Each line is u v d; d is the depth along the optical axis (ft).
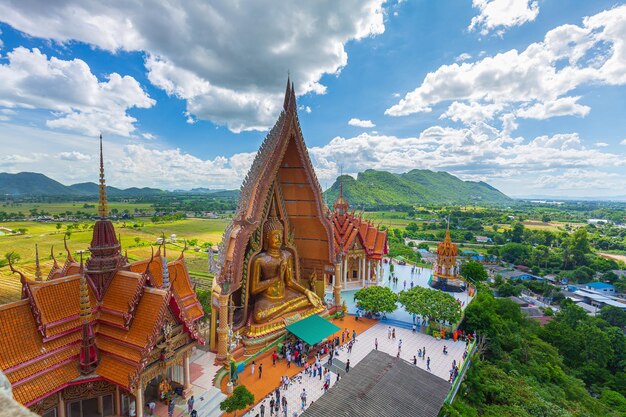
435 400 94.02
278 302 147.33
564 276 433.89
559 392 153.38
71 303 78.69
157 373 81.20
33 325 71.97
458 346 149.89
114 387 79.51
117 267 89.76
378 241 233.55
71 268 94.79
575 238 512.22
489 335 173.58
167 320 83.25
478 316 176.55
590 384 194.49
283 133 143.02
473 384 134.31
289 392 109.09
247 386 111.86
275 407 99.55
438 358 138.72
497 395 132.77
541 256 499.92
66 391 74.64
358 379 96.99
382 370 101.60
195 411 86.33
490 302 209.05
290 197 163.94
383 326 168.45
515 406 125.08
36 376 69.21
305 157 153.38
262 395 107.14
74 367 75.20
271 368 123.24
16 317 70.08
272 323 139.85
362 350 141.59
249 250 142.41
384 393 91.91
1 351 66.18
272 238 148.87
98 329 81.87
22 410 13.65
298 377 116.26
